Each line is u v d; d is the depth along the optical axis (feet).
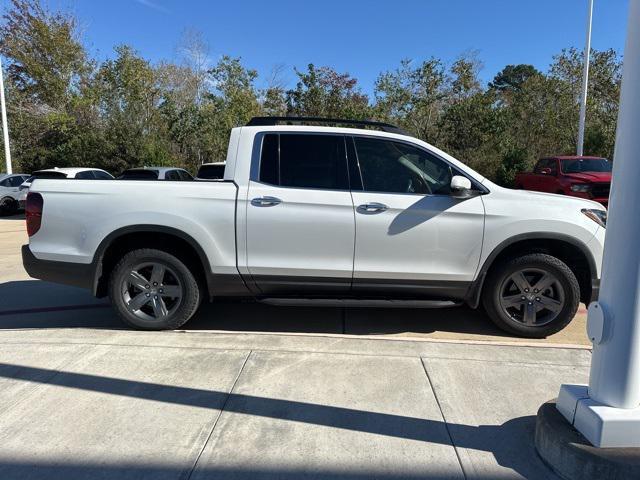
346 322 17.53
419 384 12.17
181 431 10.11
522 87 87.66
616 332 8.61
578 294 15.14
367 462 9.19
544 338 15.99
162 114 87.15
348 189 15.05
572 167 45.93
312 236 14.83
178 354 13.78
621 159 8.54
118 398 11.36
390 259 14.94
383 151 15.40
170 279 15.67
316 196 14.83
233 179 15.26
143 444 9.65
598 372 8.89
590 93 77.97
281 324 17.25
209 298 15.79
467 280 15.11
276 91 92.99
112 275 15.39
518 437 10.04
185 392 11.68
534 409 11.12
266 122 16.19
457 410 11.03
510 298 15.51
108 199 15.11
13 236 40.11
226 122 84.23
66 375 12.44
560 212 14.92
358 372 12.78
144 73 88.07
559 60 79.87
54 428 10.14
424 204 14.80
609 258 8.75
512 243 15.06
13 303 19.79
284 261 14.97
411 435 10.07
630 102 8.36
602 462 8.25
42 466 8.95
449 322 17.57
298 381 12.28
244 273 15.07
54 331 15.67
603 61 77.25
